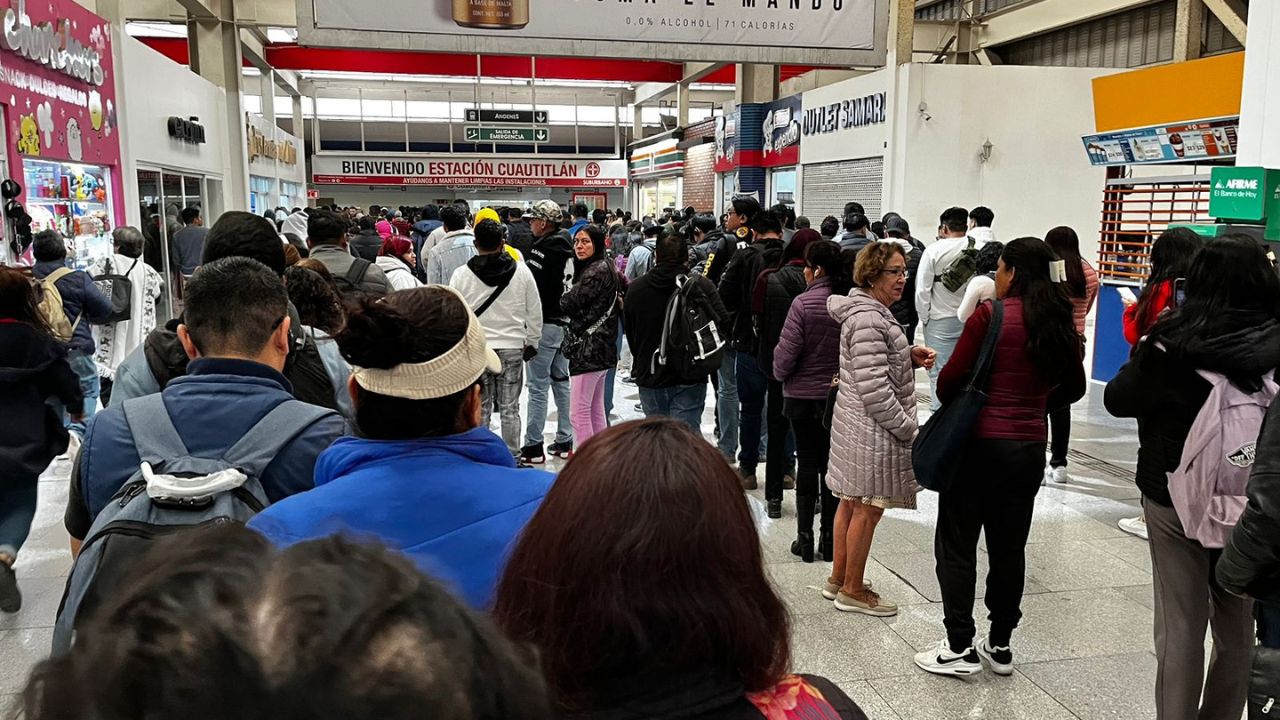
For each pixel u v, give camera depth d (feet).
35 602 12.04
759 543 3.37
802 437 13.48
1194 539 7.85
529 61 72.84
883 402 11.00
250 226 8.74
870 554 14.10
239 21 48.42
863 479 11.32
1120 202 25.77
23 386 11.37
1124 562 13.69
